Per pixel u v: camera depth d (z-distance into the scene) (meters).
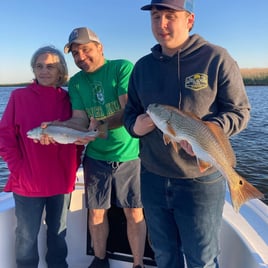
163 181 1.93
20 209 2.40
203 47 1.80
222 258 2.30
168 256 2.06
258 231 2.13
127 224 2.68
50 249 2.61
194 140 1.62
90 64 2.52
